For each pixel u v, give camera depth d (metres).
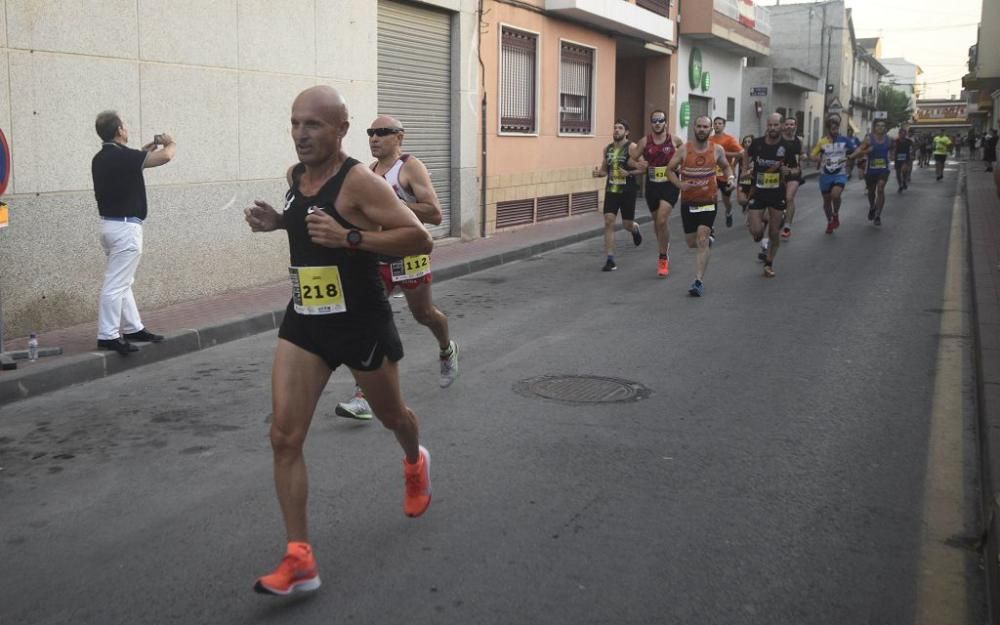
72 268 8.62
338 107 3.52
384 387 3.85
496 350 7.86
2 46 7.91
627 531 4.19
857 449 5.30
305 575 3.53
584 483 4.78
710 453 5.23
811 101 49.12
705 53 27.52
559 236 15.80
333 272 3.56
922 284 10.83
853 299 9.93
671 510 4.43
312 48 11.45
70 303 8.62
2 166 6.76
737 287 10.81
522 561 3.90
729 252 13.90
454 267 12.31
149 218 9.45
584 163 19.84
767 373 6.97
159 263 9.60
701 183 10.09
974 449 5.30
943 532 4.20
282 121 11.08
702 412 6.01
